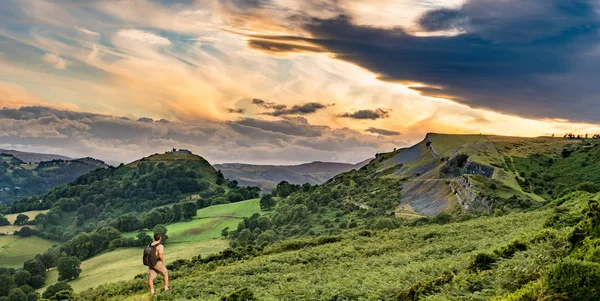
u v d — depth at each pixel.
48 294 106.94
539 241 19.45
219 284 30.41
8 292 118.62
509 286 14.69
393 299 18.41
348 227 134.38
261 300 21.84
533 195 126.75
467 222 58.09
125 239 169.62
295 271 34.22
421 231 50.28
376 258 35.03
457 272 19.52
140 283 37.25
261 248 53.31
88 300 35.91
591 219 15.48
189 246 154.62
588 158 164.00
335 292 21.44
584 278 11.49
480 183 132.88
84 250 163.38
